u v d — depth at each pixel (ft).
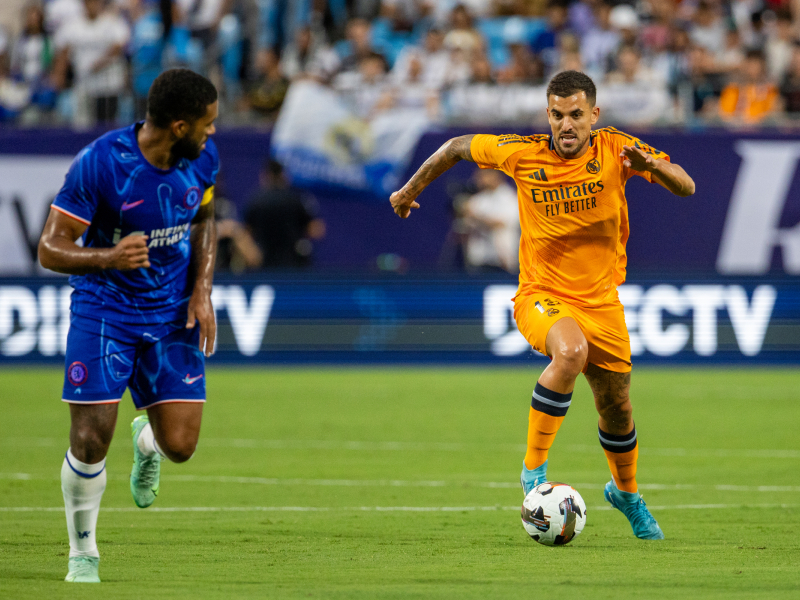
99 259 50.85
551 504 60.70
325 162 190.29
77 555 52.80
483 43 213.87
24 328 186.19
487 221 185.47
